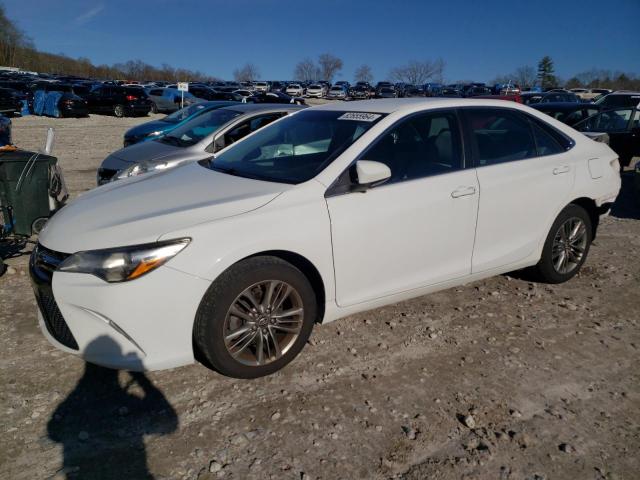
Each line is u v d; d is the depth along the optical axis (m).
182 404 2.89
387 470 2.44
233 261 2.86
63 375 3.14
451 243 3.70
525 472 2.45
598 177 4.48
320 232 3.12
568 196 4.28
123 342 2.76
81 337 2.79
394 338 3.64
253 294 3.03
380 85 59.97
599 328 3.87
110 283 2.70
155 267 2.72
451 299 4.30
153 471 2.42
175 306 2.77
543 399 3.00
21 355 3.35
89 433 2.66
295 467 2.45
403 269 3.53
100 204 3.27
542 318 4.00
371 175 3.13
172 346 2.82
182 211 2.96
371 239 3.32
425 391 3.04
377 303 3.51
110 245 2.76
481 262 3.91
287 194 3.12
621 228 6.73
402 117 3.63
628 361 3.43
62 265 2.81
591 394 3.06
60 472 2.40
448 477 2.40
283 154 3.75
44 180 4.84
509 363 3.37
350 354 3.43
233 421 2.76
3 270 4.57
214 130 6.77
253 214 2.98
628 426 2.79
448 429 2.72
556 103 11.76
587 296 4.43
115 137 17.52
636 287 4.66
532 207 4.08
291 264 3.11
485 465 2.48
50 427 2.70
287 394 2.99
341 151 3.40
